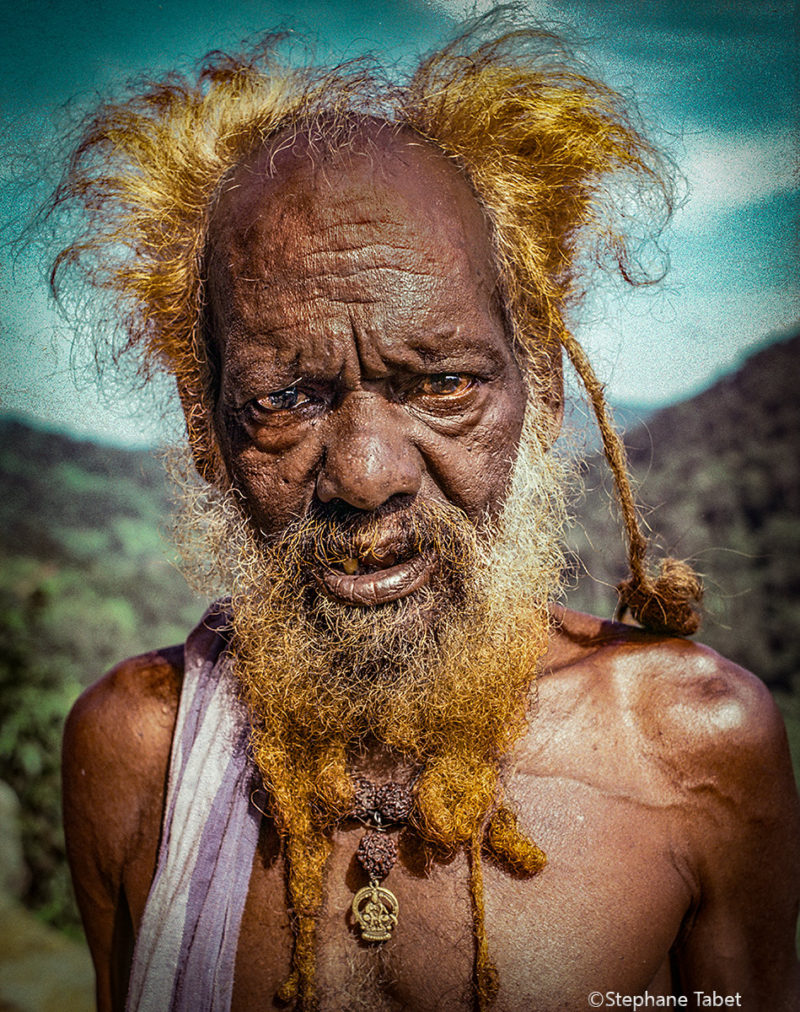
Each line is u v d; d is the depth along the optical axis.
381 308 1.20
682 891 1.34
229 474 1.37
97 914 1.55
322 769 1.32
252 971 1.31
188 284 1.43
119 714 1.51
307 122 1.34
